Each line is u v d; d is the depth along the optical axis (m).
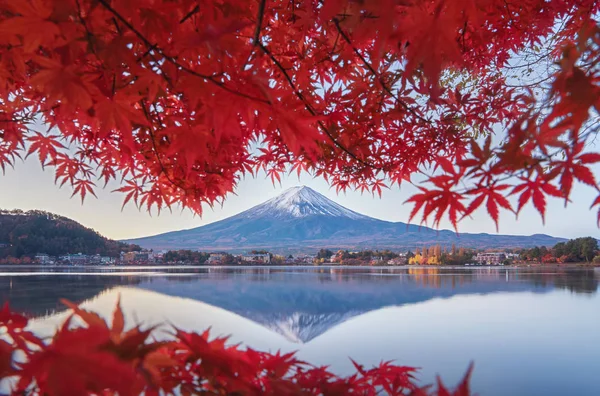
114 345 0.69
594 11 1.92
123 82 1.07
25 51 0.84
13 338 0.83
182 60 1.08
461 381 0.87
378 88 2.11
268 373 1.00
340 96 2.17
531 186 0.80
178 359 0.91
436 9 0.75
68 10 0.81
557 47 2.61
